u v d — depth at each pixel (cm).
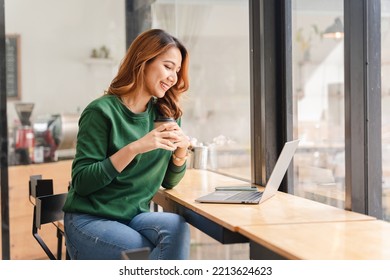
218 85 429
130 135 199
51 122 393
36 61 392
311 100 466
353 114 184
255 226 152
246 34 386
